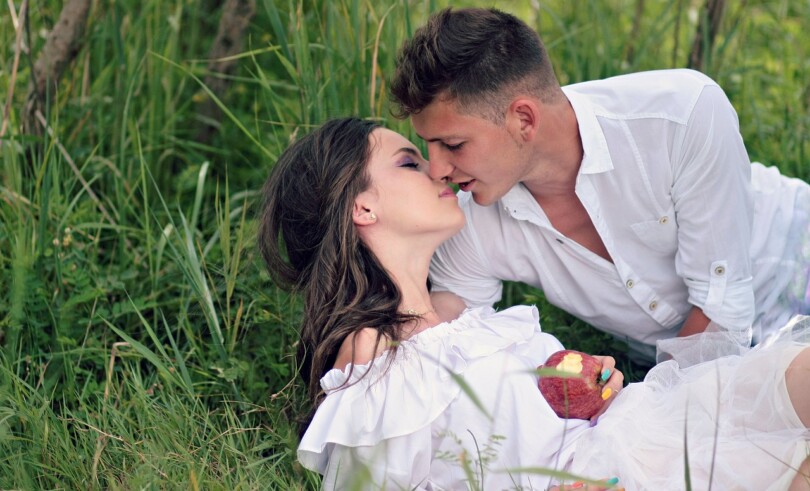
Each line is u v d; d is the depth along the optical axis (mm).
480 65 2453
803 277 3006
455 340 2520
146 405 2713
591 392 2447
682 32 4758
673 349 2727
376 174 2666
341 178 2662
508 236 2910
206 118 4000
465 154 2555
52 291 3197
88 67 3809
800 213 3037
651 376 2600
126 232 3473
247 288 3182
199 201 3275
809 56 4762
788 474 2213
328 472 2490
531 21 4750
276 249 2871
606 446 2359
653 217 2787
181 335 3244
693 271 2805
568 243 2855
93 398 2957
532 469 2039
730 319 2775
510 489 2344
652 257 2889
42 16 3785
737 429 2365
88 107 3721
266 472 2578
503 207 2859
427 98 2486
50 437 2643
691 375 2541
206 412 2799
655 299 2936
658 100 2672
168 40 4016
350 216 2662
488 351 2494
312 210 2744
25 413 2645
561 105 2639
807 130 3967
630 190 2734
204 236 3658
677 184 2721
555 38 4402
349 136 2705
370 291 2670
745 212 2770
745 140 4035
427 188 2668
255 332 3156
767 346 2471
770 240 2996
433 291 3035
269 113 3598
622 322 3020
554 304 3078
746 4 4379
